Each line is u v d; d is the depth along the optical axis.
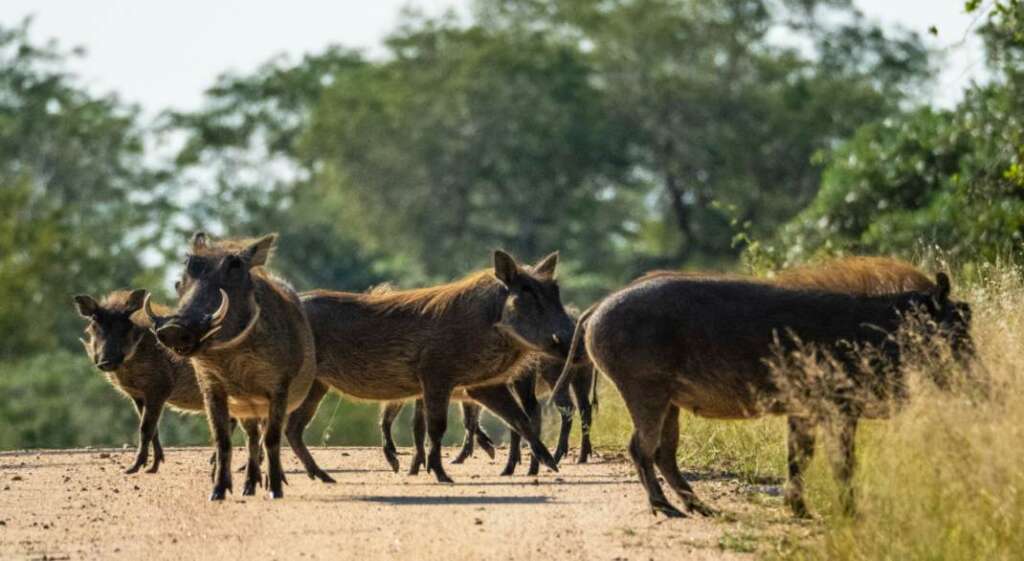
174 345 31.72
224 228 174.62
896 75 160.25
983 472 22.81
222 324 32.44
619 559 24.52
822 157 77.25
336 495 34.16
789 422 29.22
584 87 155.00
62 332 125.69
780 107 152.38
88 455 49.03
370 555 25.03
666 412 29.55
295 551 25.59
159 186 178.38
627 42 158.75
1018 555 22.14
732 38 157.88
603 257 154.25
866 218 71.06
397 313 39.09
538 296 38.12
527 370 41.72
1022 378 26.12
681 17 159.75
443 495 33.88
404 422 87.62
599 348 29.72
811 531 25.98
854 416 27.94
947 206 62.56
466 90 153.75
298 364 34.38
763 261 52.91
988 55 54.22
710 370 29.09
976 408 24.64
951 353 27.44
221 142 177.75
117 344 41.12
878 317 28.69
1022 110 59.88
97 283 126.62
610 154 151.50
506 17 171.75
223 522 29.34
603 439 47.38
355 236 162.50
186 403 43.34
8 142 173.38
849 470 27.27
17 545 26.95
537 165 151.00
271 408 33.75
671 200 156.38
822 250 56.56
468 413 44.59
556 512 30.27
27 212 140.62
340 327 39.19
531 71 155.25
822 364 28.39
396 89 161.88
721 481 34.75
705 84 155.88
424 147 153.12
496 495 33.75
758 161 153.00
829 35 162.38
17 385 100.50
